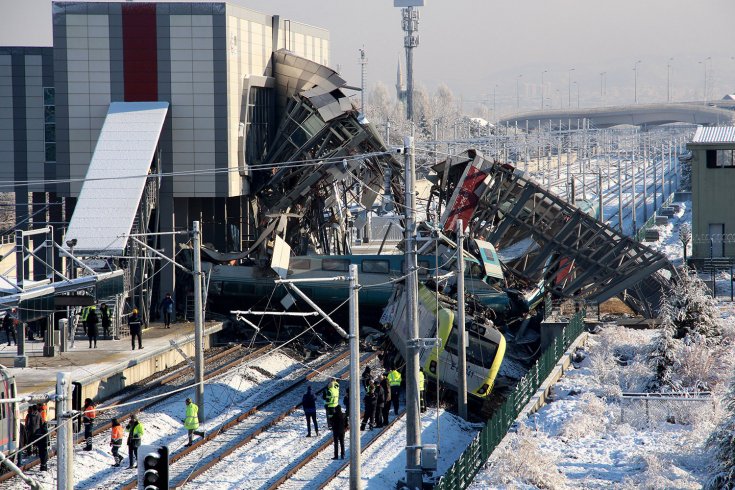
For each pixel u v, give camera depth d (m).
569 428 66.00
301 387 83.25
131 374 83.00
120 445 59.78
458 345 73.44
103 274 81.75
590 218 105.94
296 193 115.81
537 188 106.62
